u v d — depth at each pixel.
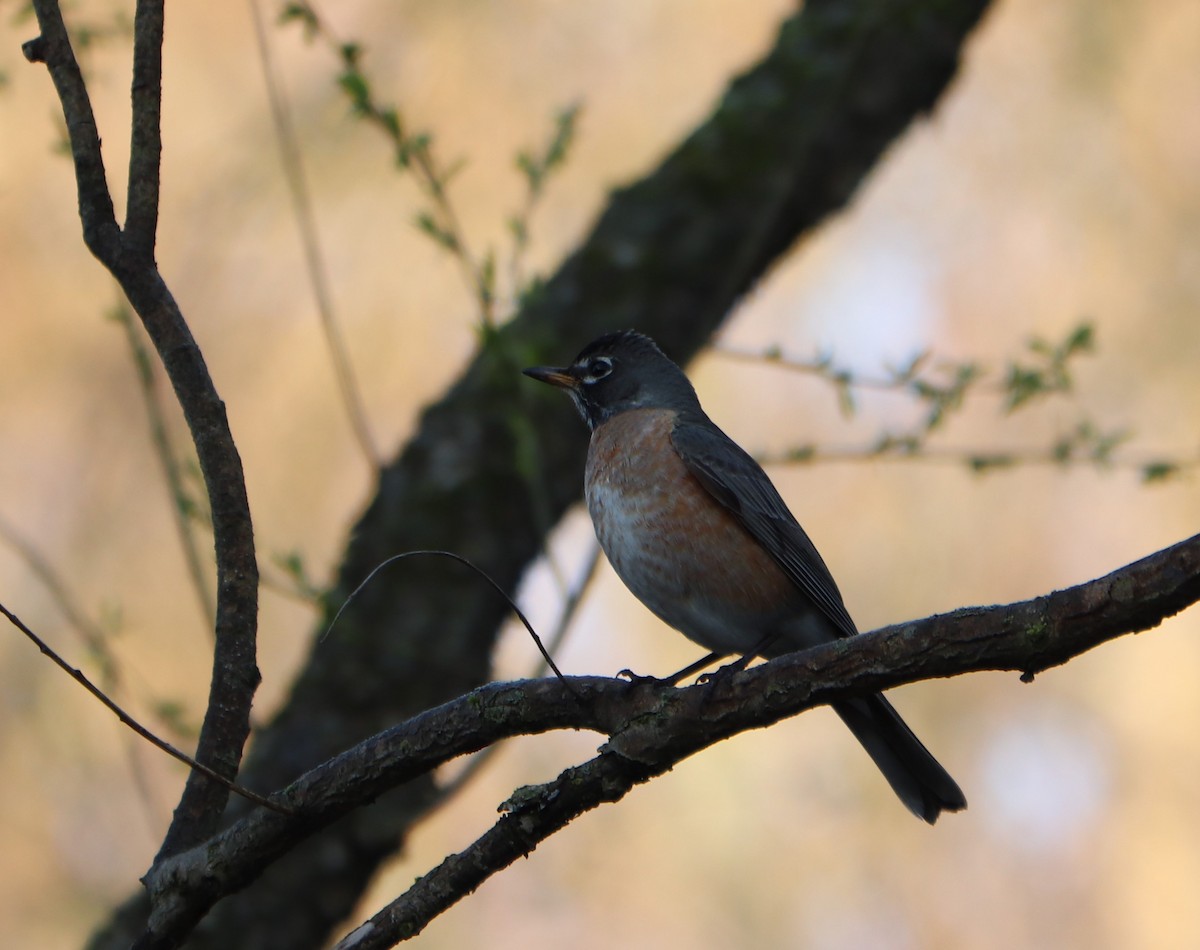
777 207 10.53
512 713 6.02
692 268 10.77
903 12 11.17
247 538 6.20
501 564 9.88
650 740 5.64
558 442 10.27
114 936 8.73
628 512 9.05
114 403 14.50
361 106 8.56
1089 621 4.95
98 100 14.28
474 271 9.12
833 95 10.60
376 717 9.23
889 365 9.14
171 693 13.52
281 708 9.41
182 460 8.79
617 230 10.92
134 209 6.19
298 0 8.84
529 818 5.73
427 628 9.51
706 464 8.94
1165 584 4.82
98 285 14.60
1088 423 9.30
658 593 9.07
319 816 5.97
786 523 9.00
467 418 10.15
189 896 5.93
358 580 9.70
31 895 12.86
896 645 5.28
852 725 8.12
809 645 9.07
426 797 9.09
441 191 8.89
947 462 14.66
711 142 11.16
